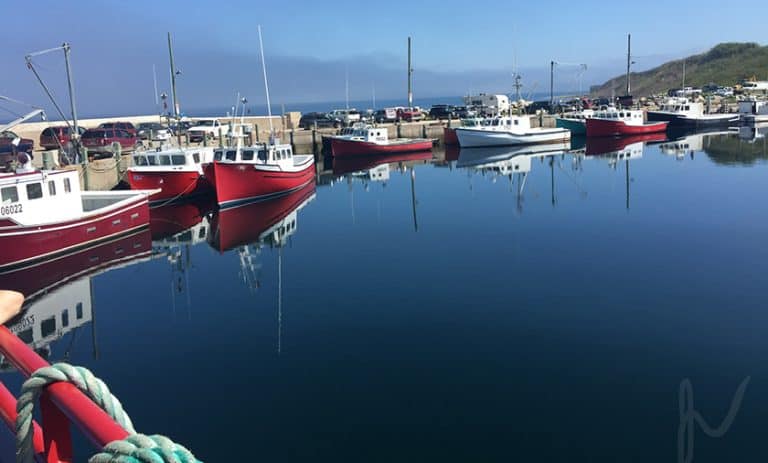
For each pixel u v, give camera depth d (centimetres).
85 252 1819
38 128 4066
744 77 12462
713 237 1853
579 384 902
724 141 4959
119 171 2809
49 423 173
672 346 1036
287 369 985
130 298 1434
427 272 1565
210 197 2703
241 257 1819
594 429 777
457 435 770
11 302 215
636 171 3475
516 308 1253
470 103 6981
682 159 3922
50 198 1725
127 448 131
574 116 6188
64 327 1234
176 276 1622
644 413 813
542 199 2708
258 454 738
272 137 2964
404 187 3206
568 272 1520
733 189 2748
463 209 2527
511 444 746
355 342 1095
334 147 4441
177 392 912
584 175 3384
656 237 1881
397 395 881
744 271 1483
